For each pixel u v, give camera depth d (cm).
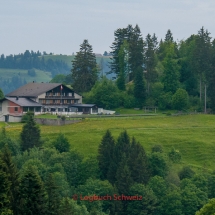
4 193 15762
